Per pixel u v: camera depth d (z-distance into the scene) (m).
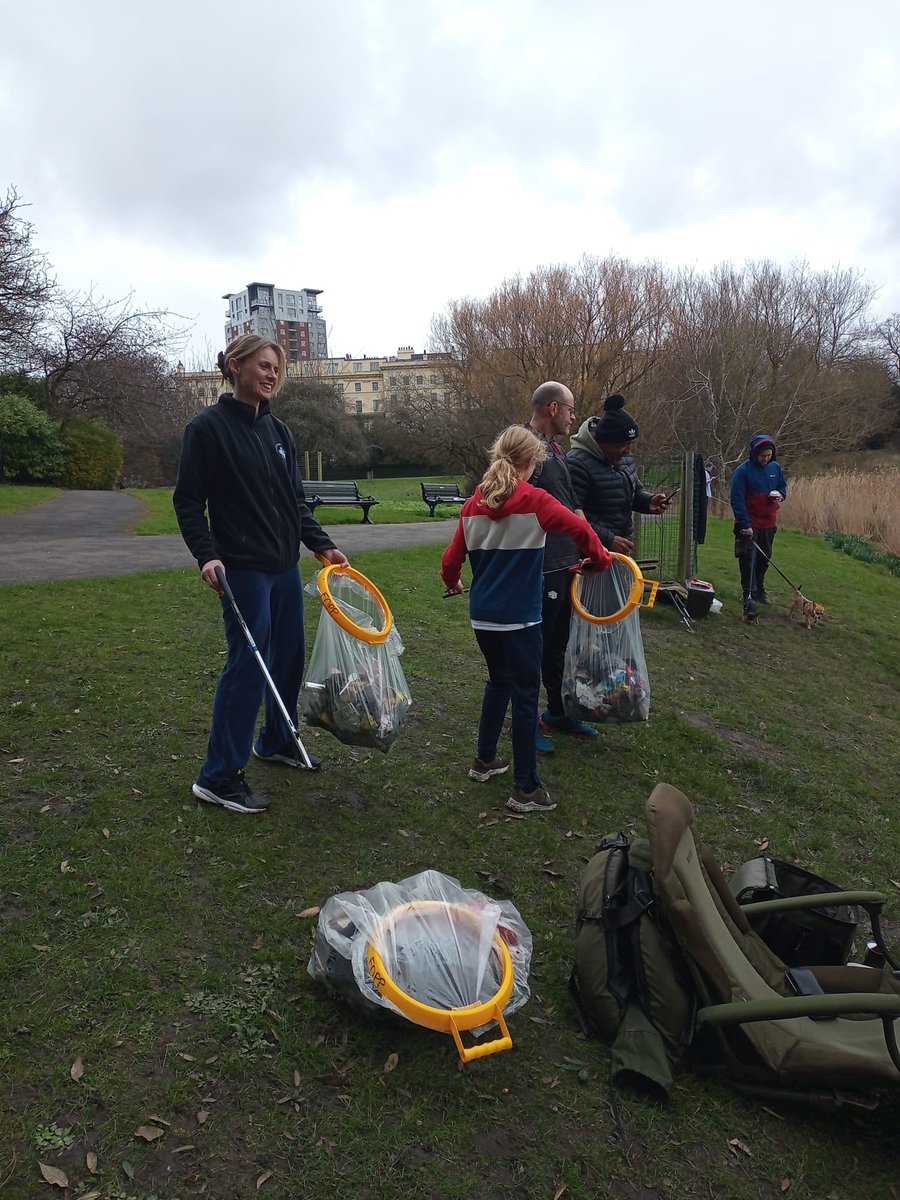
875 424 37.84
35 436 26.16
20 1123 2.04
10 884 2.95
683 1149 2.25
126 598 7.02
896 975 2.83
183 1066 2.28
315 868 3.30
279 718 4.03
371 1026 2.50
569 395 4.55
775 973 2.77
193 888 3.06
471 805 4.03
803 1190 2.20
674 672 6.86
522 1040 2.55
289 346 122.75
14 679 4.81
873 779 5.50
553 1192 2.08
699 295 34.59
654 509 5.45
